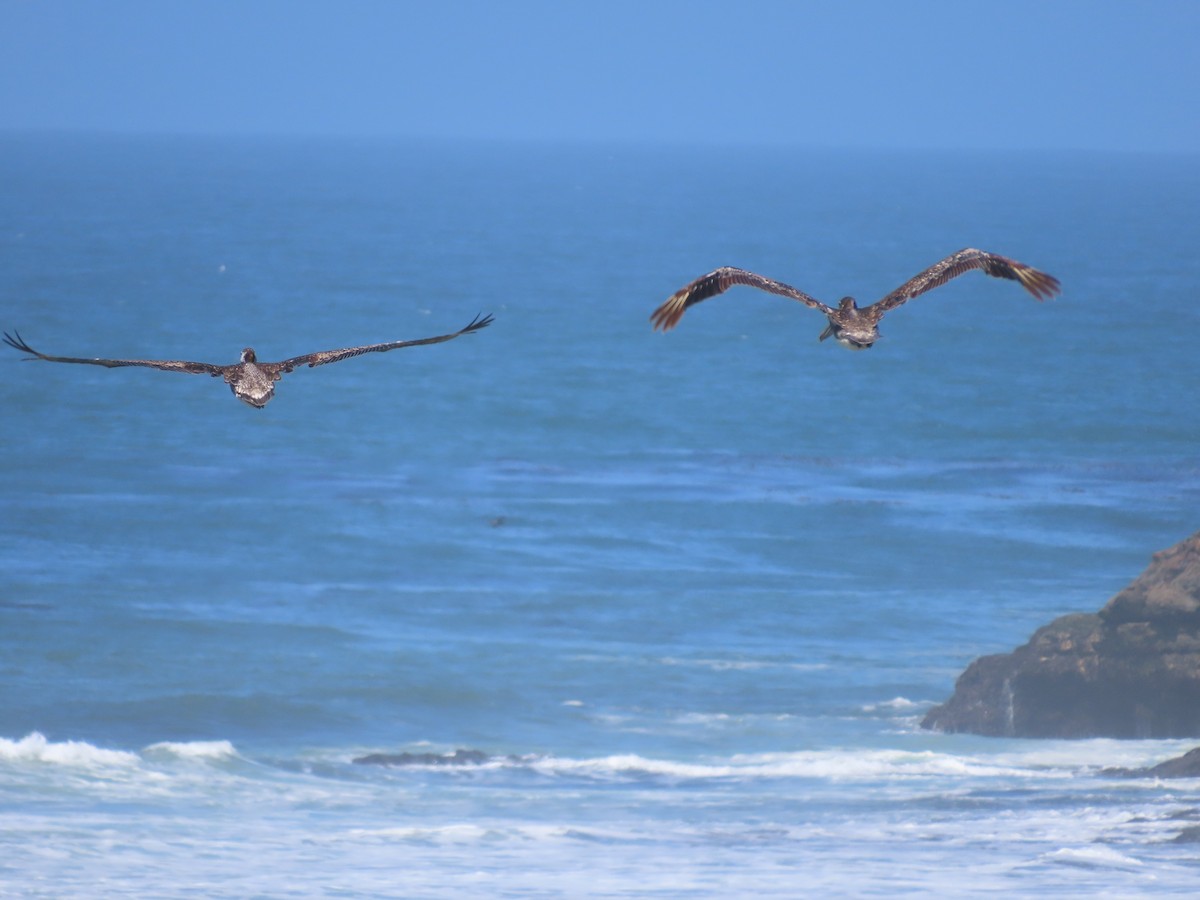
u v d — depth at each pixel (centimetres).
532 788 3347
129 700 3947
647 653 4475
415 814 3097
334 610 4816
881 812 3125
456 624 4725
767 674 4306
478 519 5941
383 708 3981
